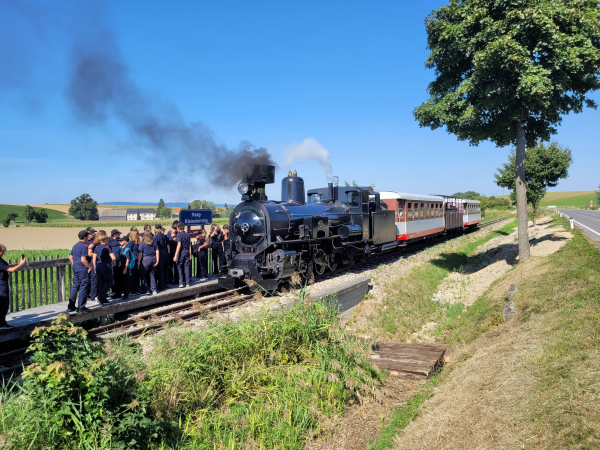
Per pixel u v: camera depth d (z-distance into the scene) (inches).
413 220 800.9
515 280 458.6
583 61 450.6
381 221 660.1
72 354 161.9
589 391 154.7
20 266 296.7
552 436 139.4
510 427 153.9
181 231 448.5
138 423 154.4
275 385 215.3
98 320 347.6
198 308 275.1
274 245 431.2
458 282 615.2
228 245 493.7
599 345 190.7
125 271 372.2
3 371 239.8
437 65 578.6
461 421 172.1
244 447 173.0
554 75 472.4
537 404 161.0
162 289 421.7
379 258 702.5
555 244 607.5
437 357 285.3
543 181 905.5
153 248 395.2
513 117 497.4
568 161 869.8
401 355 291.3
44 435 148.5
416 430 180.4
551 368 185.5
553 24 436.1
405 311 474.6
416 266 659.4
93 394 148.3
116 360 186.7
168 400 183.5
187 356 209.3
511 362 212.4
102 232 349.7
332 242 527.2
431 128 590.6
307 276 471.8
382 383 244.4
